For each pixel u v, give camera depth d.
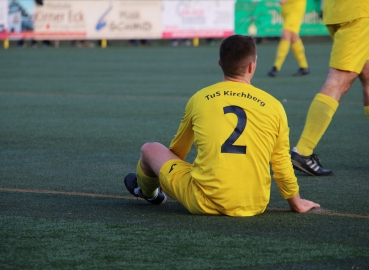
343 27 12.65
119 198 10.57
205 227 8.63
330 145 15.53
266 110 8.88
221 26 55.38
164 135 16.78
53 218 9.16
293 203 9.45
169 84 29.08
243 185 8.86
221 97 8.94
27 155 14.30
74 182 11.74
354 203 10.24
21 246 7.80
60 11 55.66
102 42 57.66
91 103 23.19
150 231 8.46
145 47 55.81
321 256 7.47
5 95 25.62
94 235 8.27
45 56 47.06
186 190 9.09
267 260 7.31
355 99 24.23
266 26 55.22
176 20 55.47
